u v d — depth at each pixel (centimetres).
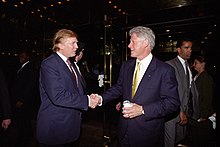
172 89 152
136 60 175
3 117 211
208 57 578
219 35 261
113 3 336
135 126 156
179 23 389
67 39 167
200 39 595
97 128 393
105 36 326
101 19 351
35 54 486
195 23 377
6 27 553
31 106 338
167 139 227
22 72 331
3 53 586
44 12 438
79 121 174
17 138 327
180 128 238
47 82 156
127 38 395
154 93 154
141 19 357
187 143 289
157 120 158
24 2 457
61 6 399
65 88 161
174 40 648
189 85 238
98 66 601
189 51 235
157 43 706
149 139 155
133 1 322
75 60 253
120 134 168
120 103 224
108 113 353
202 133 261
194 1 284
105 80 323
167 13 332
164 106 147
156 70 157
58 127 158
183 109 225
